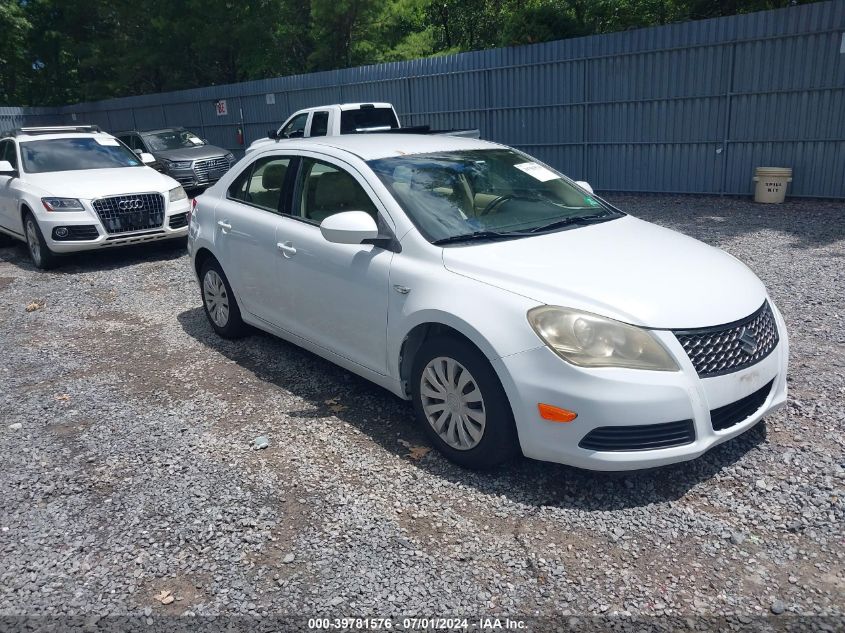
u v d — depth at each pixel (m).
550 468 3.73
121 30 28.09
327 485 3.68
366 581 2.95
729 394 3.35
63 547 3.27
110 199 8.98
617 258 3.76
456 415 3.72
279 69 26.33
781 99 11.62
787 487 3.46
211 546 3.22
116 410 4.73
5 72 30.28
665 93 12.86
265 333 6.15
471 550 3.12
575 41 13.77
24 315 7.17
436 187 4.33
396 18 24.83
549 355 3.28
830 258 7.84
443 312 3.63
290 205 4.94
